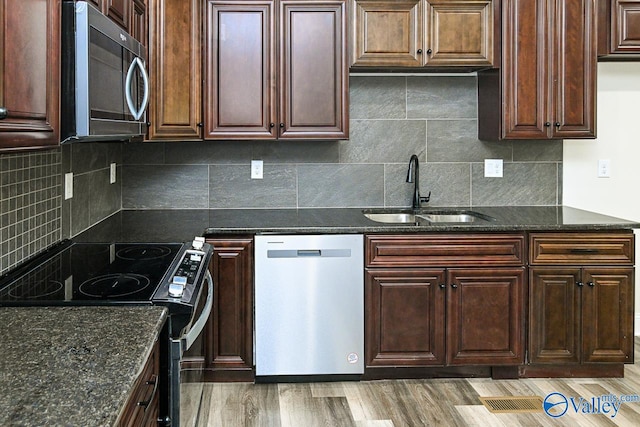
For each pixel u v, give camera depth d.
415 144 3.73
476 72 3.64
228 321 3.07
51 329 1.34
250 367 3.10
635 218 3.83
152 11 3.13
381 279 3.07
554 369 3.22
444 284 3.08
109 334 1.31
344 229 3.03
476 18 3.32
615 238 3.10
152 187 3.67
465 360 3.12
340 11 3.28
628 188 3.82
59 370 1.08
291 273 3.05
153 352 1.49
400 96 3.70
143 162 3.66
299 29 3.28
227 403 2.90
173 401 1.60
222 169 3.69
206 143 3.67
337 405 2.88
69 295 1.65
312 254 3.05
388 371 3.20
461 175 3.76
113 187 3.47
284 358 3.09
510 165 3.77
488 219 3.25
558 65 3.34
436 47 3.31
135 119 2.21
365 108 3.70
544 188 3.79
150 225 3.06
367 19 3.29
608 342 3.14
